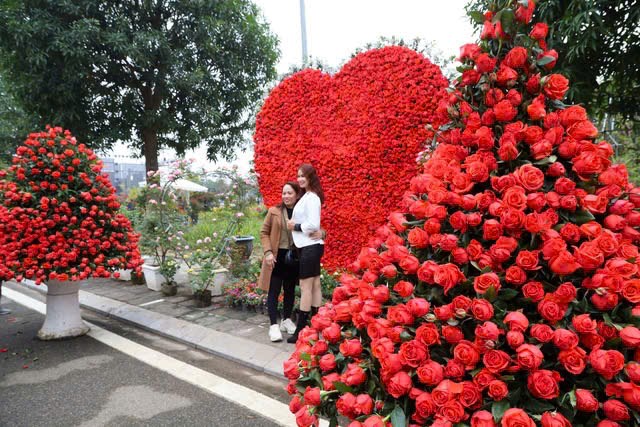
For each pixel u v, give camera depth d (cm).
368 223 417
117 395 273
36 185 354
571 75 318
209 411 252
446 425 98
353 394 119
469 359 101
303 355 130
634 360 103
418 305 111
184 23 937
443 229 125
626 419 95
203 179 624
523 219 106
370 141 404
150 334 406
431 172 133
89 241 360
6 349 358
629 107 370
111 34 775
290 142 462
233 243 555
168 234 555
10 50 771
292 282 375
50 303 393
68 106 834
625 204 119
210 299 478
